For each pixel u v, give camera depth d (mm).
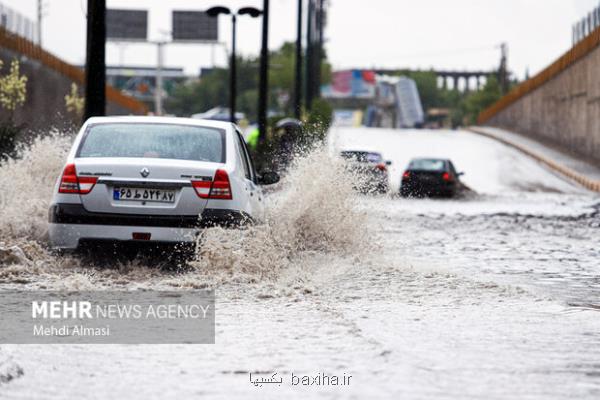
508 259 33125
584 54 158750
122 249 25406
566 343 15992
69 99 104438
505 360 14469
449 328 17391
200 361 14141
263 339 15953
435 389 12445
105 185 25016
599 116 148750
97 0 44438
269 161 79000
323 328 17062
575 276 28125
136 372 13375
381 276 25250
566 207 74500
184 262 25984
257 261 24188
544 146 184750
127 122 27375
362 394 12094
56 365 13797
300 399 11820
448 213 62312
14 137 50250
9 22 97062
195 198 24953
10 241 27078
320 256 28547
